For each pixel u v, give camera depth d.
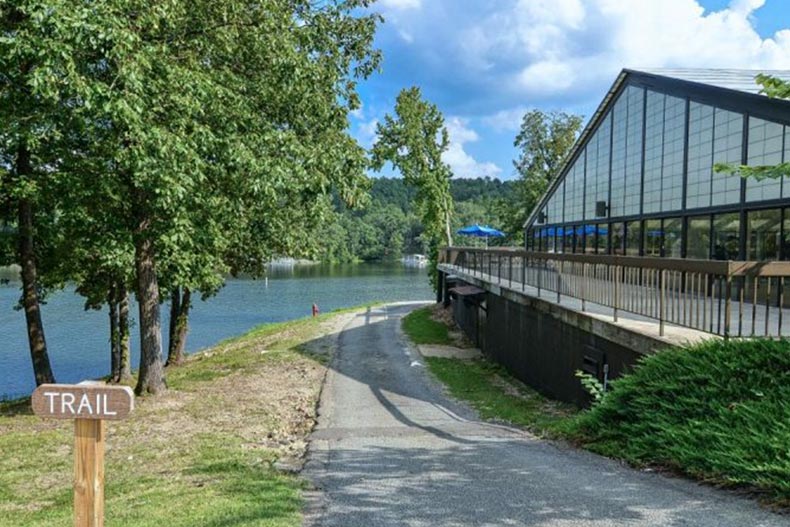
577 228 21.27
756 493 4.08
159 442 7.17
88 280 15.81
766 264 5.77
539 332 11.84
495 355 15.57
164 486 5.20
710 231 12.66
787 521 3.59
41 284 14.46
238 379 12.59
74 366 24.05
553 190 23.92
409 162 35.78
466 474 5.29
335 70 11.01
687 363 5.80
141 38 8.18
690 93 13.30
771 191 10.58
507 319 14.39
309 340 19.36
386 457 6.16
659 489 4.43
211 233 10.32
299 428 8.19
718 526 3.58
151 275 10.48
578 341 9.75
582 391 9.52
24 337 29.84
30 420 9.30
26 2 6.71
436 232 36.69
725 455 4.43
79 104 7.73
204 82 8.13
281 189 9.33
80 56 7.25
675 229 14.21
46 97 6.72
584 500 4.28
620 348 8.20
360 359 15.58
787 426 4.39
